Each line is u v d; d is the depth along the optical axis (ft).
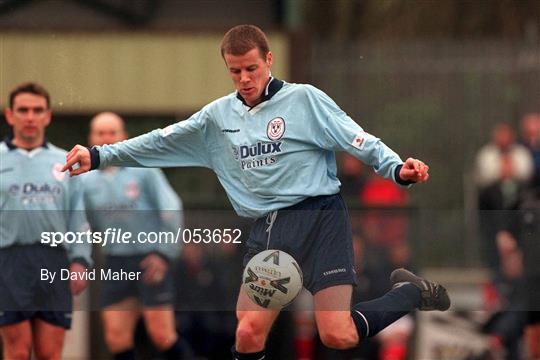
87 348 105.60
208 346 106.11
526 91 175.01
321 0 220.23
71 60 148.56
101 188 103.60
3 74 144.46
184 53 156.35
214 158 79.92
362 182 142.82
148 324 103.76
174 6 167.22
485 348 109.60
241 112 77.92
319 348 108.47
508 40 192.34
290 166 77.20
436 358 109.81
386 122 174.60
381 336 109.50
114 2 159.12
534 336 109.19
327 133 76.79
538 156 158.40
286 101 77.25
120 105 153.17
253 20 169.37
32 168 92.27
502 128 160.66
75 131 145.28
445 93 175.63
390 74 173.99
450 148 174.91
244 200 78.95
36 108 92.89
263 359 80.89
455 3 221.66
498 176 154.40
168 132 79.82
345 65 172.55
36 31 146.61
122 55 153.99
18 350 92.63
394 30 220.64
